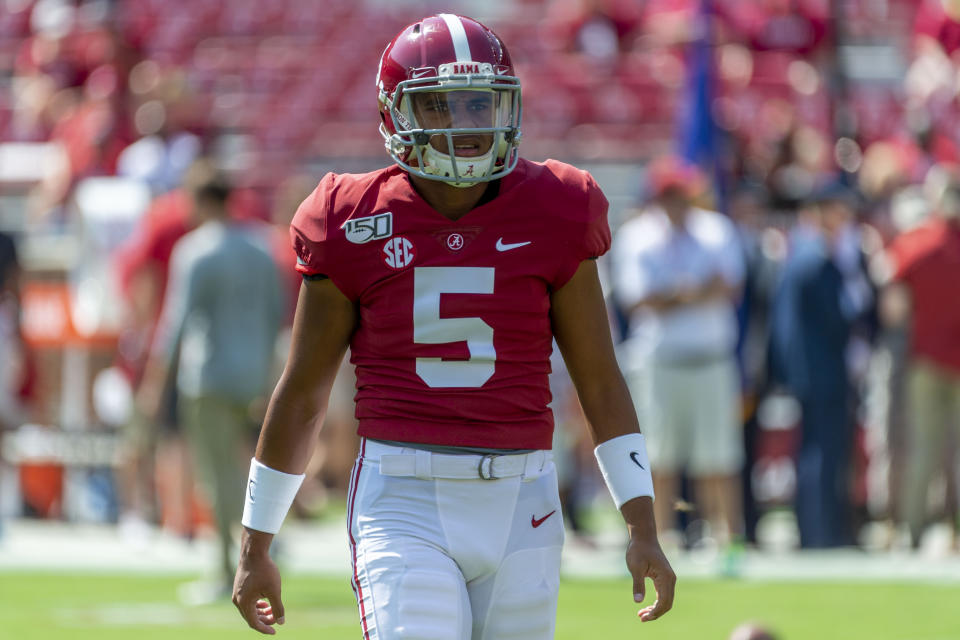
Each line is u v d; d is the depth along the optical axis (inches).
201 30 2573.8
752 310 1407.5
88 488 1615.4
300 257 468.8
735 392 1320.1
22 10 2571.4
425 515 457.7
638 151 2292.1
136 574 1248.8
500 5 2620.6
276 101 2440.9
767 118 2194.9
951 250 1343.5
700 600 1103.6
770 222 1498.5
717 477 1289.4
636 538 474.6
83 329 1608.0
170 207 1384.1
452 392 458.9
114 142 1829.5
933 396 1354.6
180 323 1103.0
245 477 1117.1
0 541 1451.8
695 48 1609.3
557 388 1397.6
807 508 1401.3
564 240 460.8
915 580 1212.5
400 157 466.6
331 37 2561.5
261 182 2295.8
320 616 1024.9
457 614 447.2
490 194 465.4
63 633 964.6
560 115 2331.4
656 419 1298.0
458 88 450.3
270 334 1124.5
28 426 1640.0
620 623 996.6
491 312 457.1
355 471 472.1
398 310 458.6
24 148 2262.6
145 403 1385.3
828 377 1373.0
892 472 1397.6
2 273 1460.4
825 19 2281.0
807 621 1007.6
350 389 1581.0
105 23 2279.8
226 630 975.6
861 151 2068.2
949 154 2096.5
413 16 2598.4
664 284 1285.7
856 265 1424.7
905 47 2449.6
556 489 476.7
